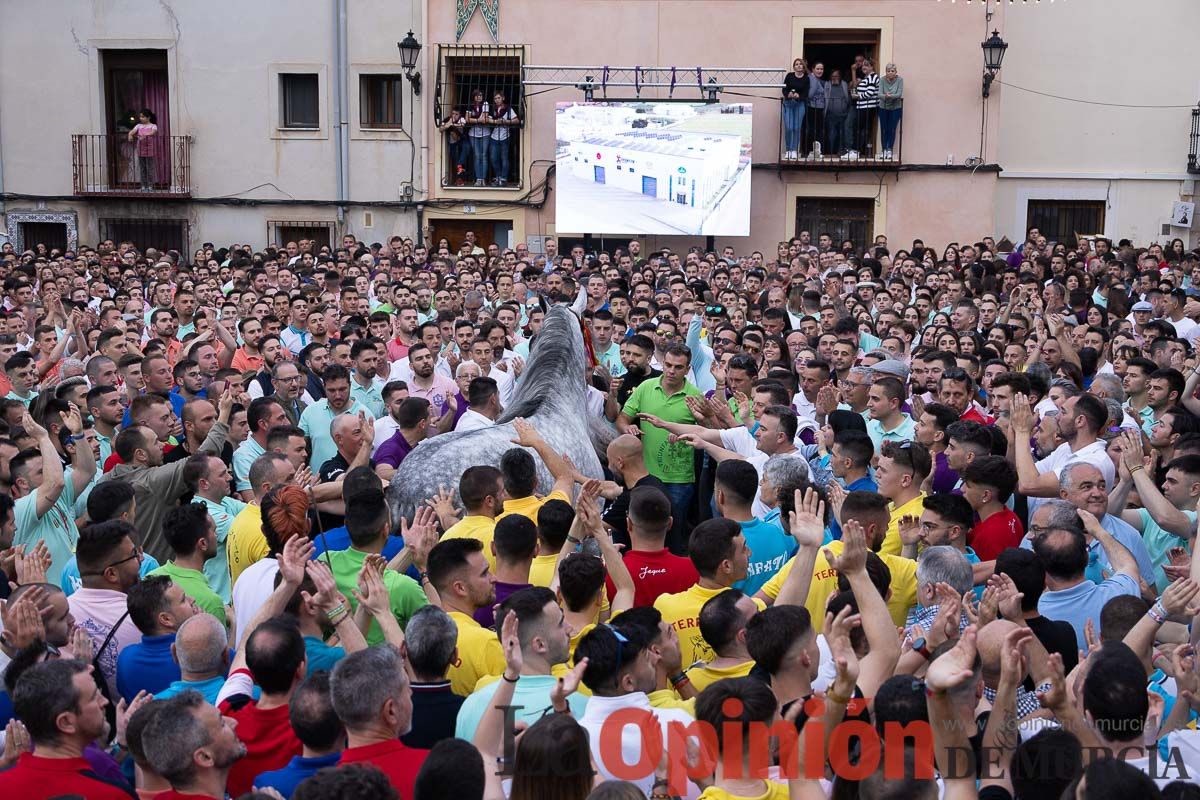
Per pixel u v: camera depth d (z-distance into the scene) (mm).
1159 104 24203
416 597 5441
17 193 23953
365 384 9906
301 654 4449
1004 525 6453
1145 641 4750
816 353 10750
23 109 23812
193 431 8078
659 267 17953
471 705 4395
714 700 3896
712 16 22750
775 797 3846
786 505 6371
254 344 11391
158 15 23453
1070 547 5605
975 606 5234
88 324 12633
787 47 22781
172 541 5750
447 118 22984
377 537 5602
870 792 3748
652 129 21969
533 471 6473
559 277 14156
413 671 4555
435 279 15914
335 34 23125
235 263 18406
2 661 5000
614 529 7012
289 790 4051
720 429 8648
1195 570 5422
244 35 23359
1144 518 7035
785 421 7520
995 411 8539
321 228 23672
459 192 23188
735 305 13273
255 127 23484
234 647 5531
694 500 9344
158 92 23969
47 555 5555
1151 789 3404
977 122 22703
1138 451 6801
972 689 3920
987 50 22094
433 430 9359
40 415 9023
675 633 5160
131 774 4820
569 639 4730
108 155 23828
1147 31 24125
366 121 23391
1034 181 24219
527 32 22812
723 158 21969
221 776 3992
